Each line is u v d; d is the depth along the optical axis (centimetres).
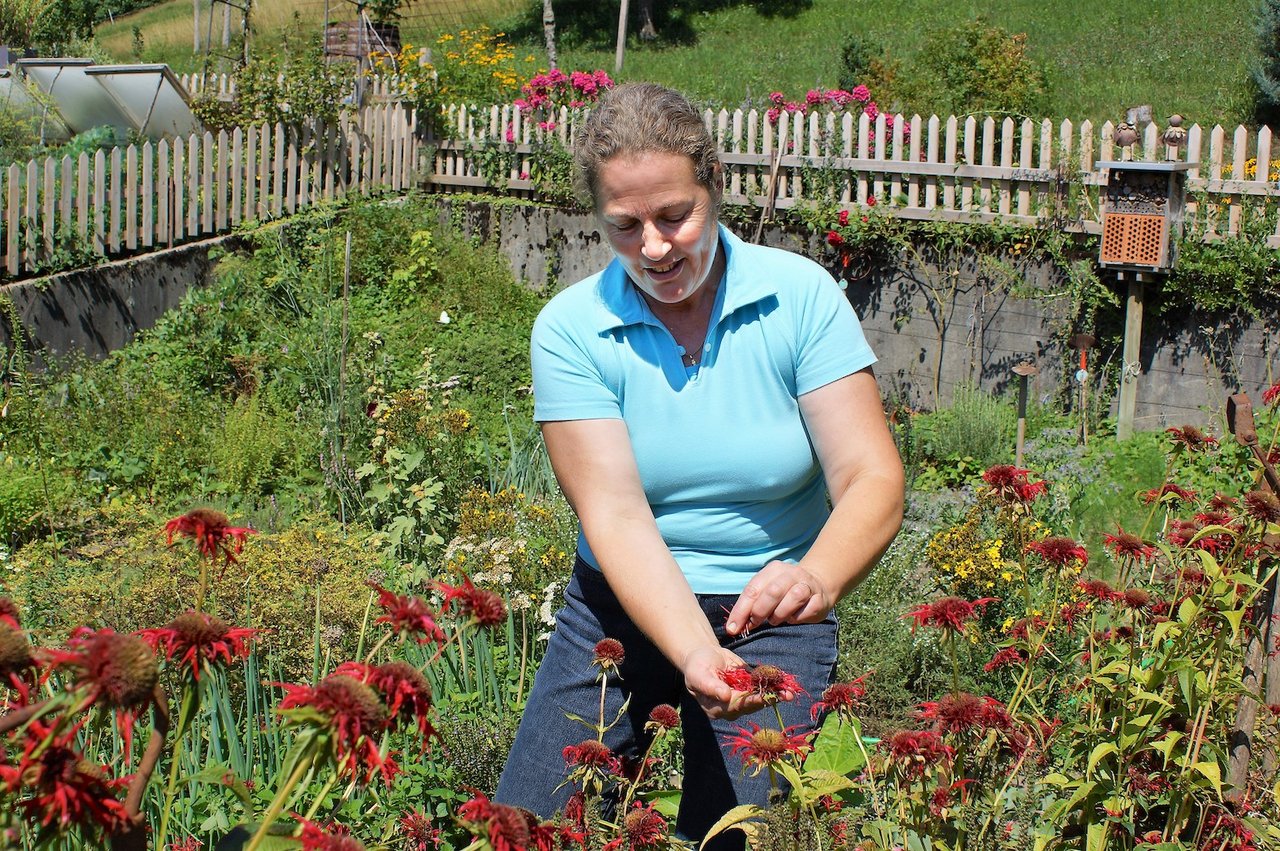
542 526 515
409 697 118
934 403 1007
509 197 1284
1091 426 913
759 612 185
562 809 246
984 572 458
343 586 454
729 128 1118
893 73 1555
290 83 1238
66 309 987
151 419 822
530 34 2778
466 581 152
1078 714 278
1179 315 894
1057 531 591
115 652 102
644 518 219
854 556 204
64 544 618
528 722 254
